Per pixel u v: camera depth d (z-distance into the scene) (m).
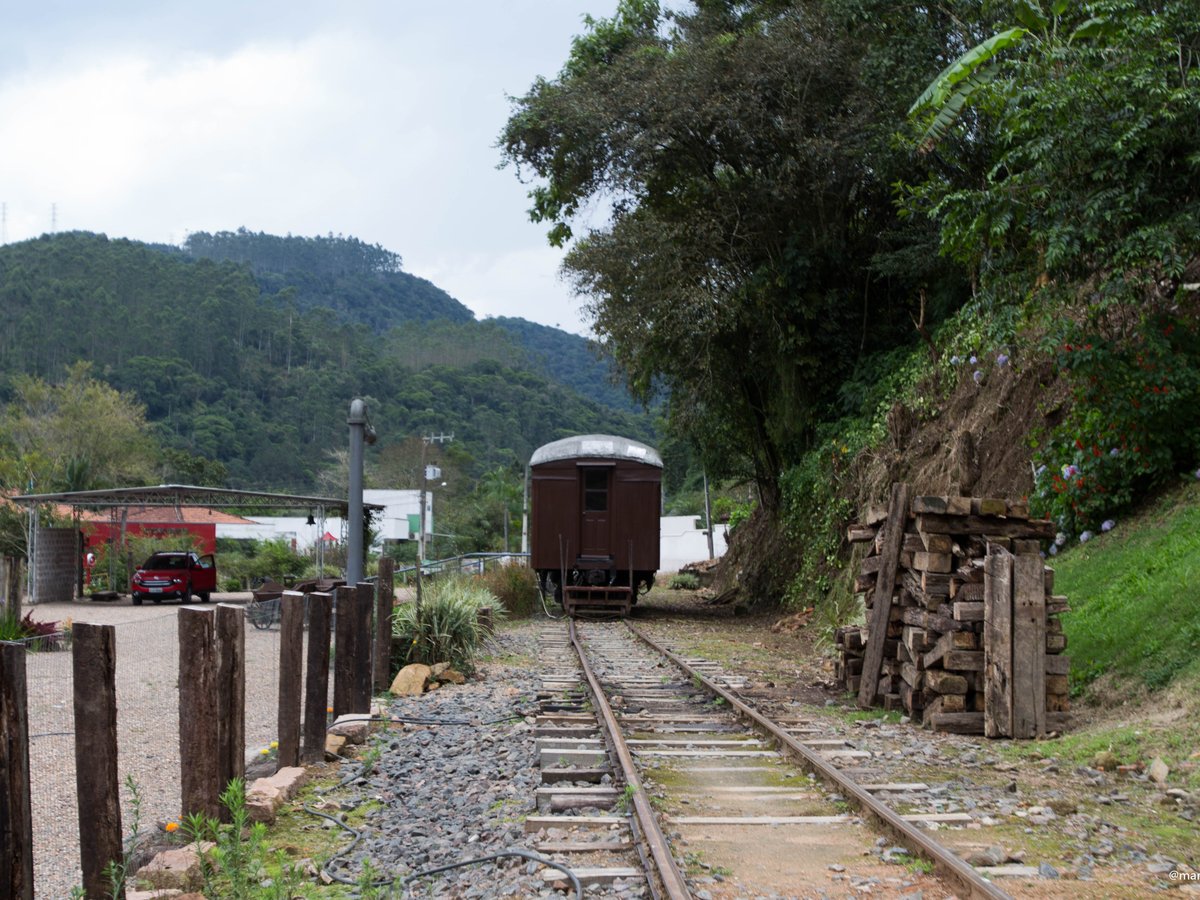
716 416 24.91
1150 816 6.03
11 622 15.26
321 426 96.94
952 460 14.43
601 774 7.07
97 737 4.76
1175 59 11.48
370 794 7.07
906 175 18.58
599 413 123.19
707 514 44.66
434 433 88.50
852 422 19.67
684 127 20.61
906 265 18.67
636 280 22.06
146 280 107.44
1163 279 11.95
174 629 18.03
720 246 21.64
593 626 20.78
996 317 14.76
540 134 21.80
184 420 88.00
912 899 4.61
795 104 20.02
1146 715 7.89
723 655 15.12
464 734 9.00
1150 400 10.98
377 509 30.61
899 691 9.97
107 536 36.47
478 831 5.97
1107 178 11.18
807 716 9.72
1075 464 11.89
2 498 32.44
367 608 10.06
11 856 3.99
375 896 4.60
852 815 6.06
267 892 4.68
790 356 21.22
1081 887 4.79
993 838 5.61
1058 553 12.23
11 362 86.75
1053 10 11.62
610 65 23.06
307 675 8.09
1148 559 10.20
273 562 37.44
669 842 5.50
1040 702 8.44
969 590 8.91
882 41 17.42
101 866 4.71
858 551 16.59
